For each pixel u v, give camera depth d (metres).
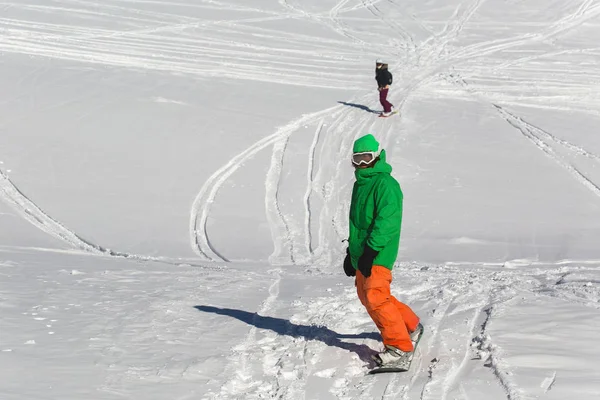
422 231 12.07
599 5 30.02
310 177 14.53
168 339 4.92
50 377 3.99
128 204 13.23
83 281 7.27
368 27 26.61
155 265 9.27
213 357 4.54
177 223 12.52
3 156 15.01
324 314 5.65
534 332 4.68
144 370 4.24
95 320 5.39
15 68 20.22
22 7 25.72
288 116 17.84
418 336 4.64
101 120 17.02
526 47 25.12
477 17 28.34
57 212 12.88
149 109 17.80
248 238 11.85
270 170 14.80
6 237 11.76
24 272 7.84
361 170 4.23
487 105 19.34
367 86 20.58
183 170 14.73
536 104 19.52
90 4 26.80
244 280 7.58
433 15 28.38
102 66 20.83
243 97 19.03
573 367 4.03
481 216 12.80
